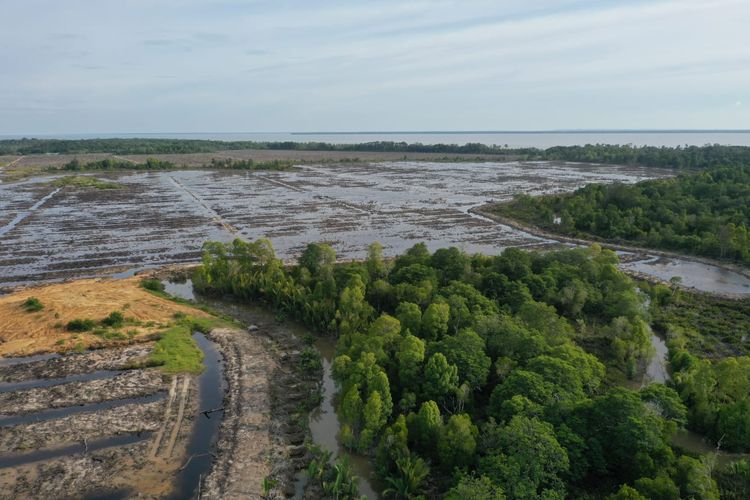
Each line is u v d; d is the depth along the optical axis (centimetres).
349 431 3922
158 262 8981
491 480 3072
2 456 3847
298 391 4812
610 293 6512
